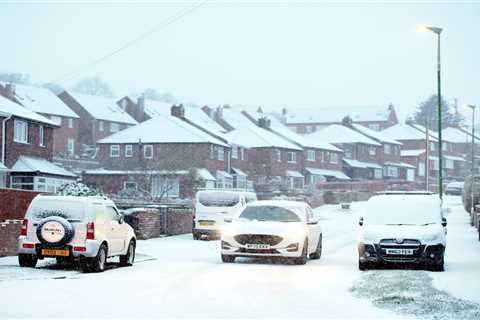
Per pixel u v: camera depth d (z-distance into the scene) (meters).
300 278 19.61
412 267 22.62
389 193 25.75
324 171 110.56
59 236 20.00
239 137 100.31
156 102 131.00
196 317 13.20
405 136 144.38
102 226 20.86
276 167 98.69
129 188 70.81
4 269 20.14
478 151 144.00
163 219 38.59
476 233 41.22
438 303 14.66
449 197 96.06
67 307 14.04
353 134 124.75
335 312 13.91
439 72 43.38
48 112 104.44
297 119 176.50
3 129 51.12
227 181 88.44
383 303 14.84
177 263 24.00
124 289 16.86
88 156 101.19
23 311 13.48
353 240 37.53
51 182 55.88
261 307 14.48
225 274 20.50
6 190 28.84
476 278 19.38
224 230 24.11
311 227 25.34
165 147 85.62
